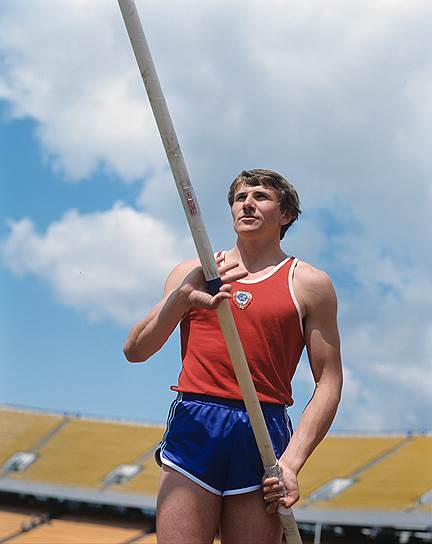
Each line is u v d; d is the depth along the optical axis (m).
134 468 51.06
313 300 5.55
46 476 49.81
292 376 5.63
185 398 5.45
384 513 43.50
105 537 45.53
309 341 5.59
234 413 5.33
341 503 44.97
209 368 5.40
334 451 51.12
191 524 5.17
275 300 5.47
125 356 5.56
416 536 45.75
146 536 46.28
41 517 48.25
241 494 5.29
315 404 5.48
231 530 5.31
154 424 57.12
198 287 5.22
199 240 5.09
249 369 5.38
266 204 5.66
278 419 5.44
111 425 56.75
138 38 4.95
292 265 5.64
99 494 48.22
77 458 52.03
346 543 45.75
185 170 5.07
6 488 48.59
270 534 5.29
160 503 5.24
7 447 52.88
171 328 5.29
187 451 5.28
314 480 47.91
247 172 5.81
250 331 5.41
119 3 4.91
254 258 5.69
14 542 43.59
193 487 5.23
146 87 4.99
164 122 5.00
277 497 5.15
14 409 57.50
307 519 44.44
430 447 49.66
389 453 49.91
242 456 5.29
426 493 44.56
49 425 56.06
